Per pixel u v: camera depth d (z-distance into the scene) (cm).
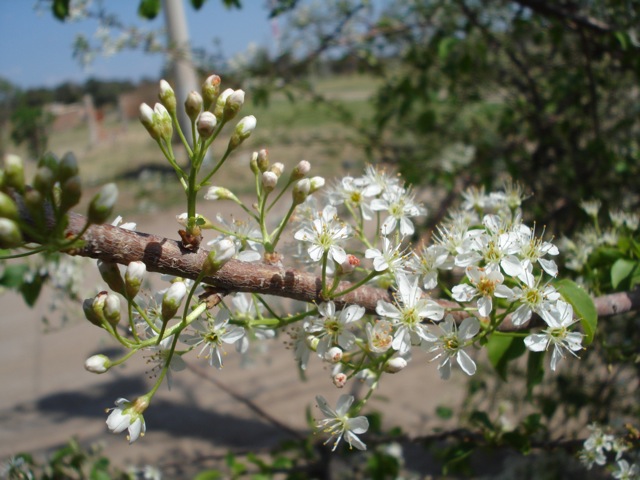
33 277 27
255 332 14
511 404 35
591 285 18
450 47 34
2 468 24
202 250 12
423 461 42
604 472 30
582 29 30
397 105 45
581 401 29
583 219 28
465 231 14
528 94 40
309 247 13
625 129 37
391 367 13
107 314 10
